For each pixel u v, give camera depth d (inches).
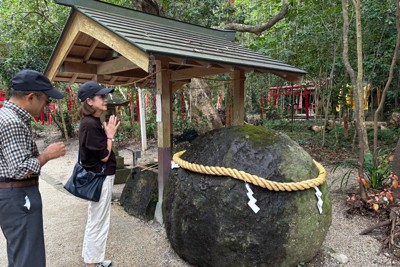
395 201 138.6
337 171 221.5
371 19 258.8
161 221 132.1
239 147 95.2
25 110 71.5
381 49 277.1
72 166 277.4
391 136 308.3
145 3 261.1
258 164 90.4
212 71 152.3
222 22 328.2
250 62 125.3
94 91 89.0
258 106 625.9
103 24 107.5
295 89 552.7
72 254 110.6
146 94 414.3
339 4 258.5
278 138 100.8
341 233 124.7
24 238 70.9
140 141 368.8
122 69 142.7
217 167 91.0
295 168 92.4
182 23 160.7
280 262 89.2
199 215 91.4
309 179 93.2
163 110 125.9
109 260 103.0
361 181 142.3
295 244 88.7
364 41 275.0
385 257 105.9
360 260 104.5
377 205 133.2
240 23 317.4
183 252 99.7
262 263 87.8
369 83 311.6
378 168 154.9
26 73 70.6
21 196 70.3
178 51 99.8
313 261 102.6
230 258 88.7
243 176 86.5
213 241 89.1
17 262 71.3
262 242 86.0
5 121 66.3
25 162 66.0
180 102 407.2
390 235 115.1
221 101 423.5
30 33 381.1
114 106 193.5
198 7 261.4
